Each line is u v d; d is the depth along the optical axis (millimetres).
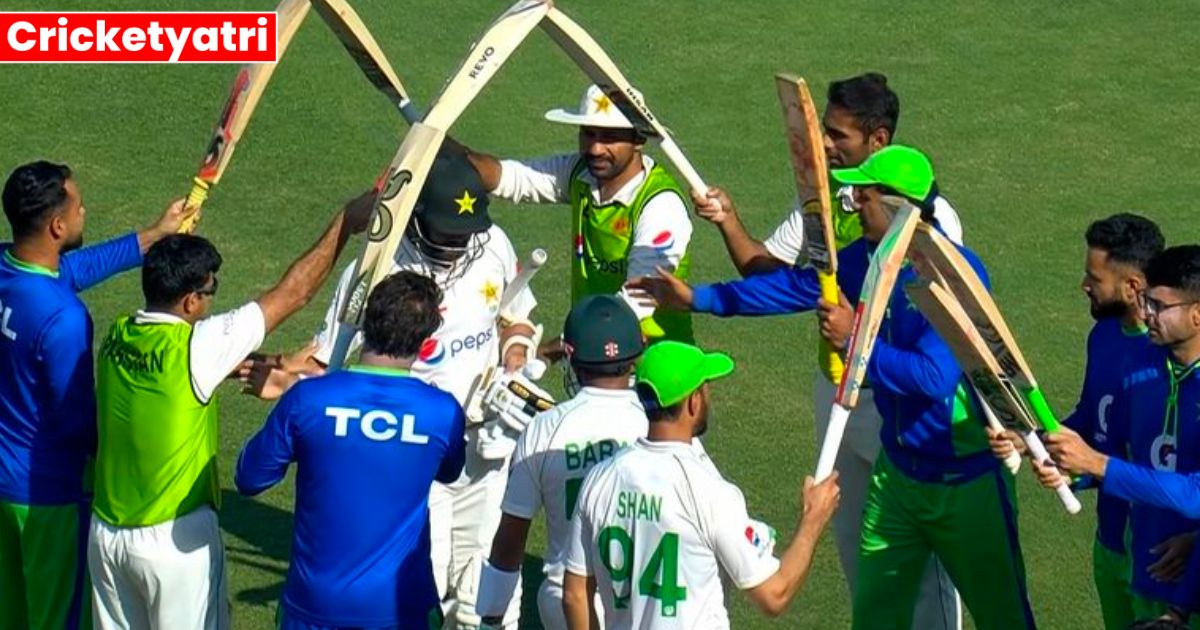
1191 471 27578
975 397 29141
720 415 41531
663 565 24672
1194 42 63188
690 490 24500
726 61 61000
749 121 57031
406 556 27562
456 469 28094
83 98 56656
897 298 29281
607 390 27328
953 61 61469
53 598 31281
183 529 29172
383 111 56750
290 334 44906
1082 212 51969
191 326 28750
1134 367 28438
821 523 25375
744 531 24562
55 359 30188
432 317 27516
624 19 64000
